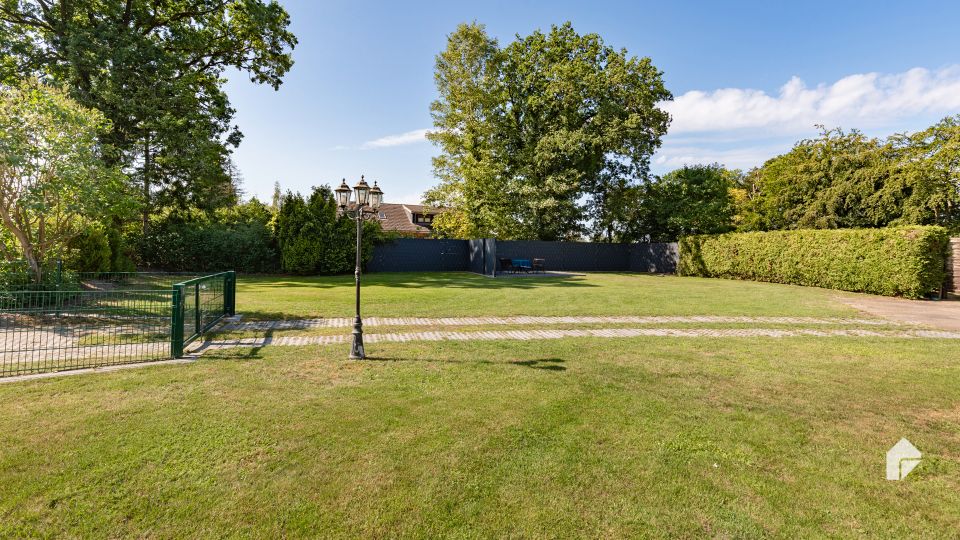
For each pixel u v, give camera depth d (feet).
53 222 35.42
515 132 88.02
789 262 57.57
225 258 63.57
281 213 65.31
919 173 60.59
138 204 38.55
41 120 28.68
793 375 17.62
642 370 18.10
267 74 70.23
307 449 10.71
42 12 50.42
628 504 8.70
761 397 14.96
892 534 7.93
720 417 13.14
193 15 61.72
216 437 11.24
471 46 82.38
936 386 16.31
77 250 42.63
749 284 58.29
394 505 8.54
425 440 11.29
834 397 15.06
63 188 29.53
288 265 63.16
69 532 7.57
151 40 53.36
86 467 9.66
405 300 37.96
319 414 12.85
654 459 10.50
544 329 26.63
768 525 8.12
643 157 89.30
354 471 9.75
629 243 92.27
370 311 32.30
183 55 61.87
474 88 84.48
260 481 9.28
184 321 20.03
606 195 94.79
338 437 11.38
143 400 13.69
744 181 123.65
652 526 8.05
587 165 86.99
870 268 46.34
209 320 25.27
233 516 8.11
